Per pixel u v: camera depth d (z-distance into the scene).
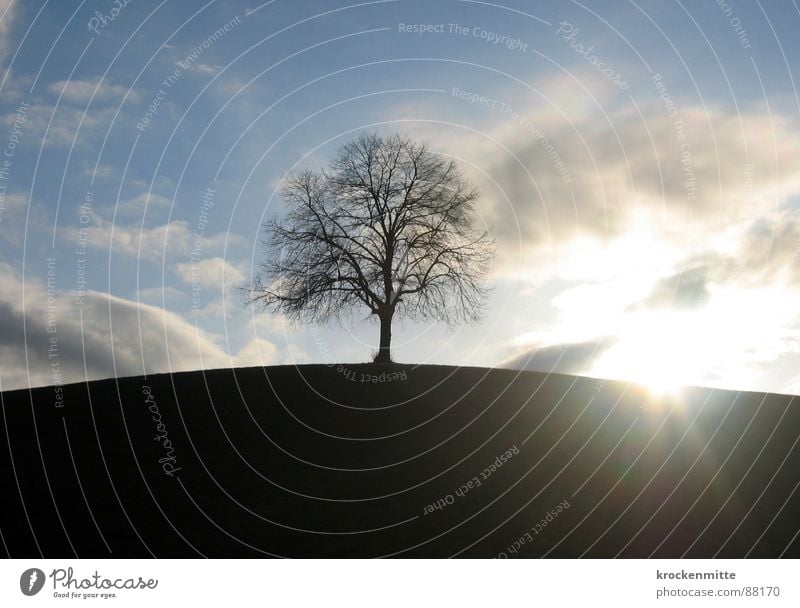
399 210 42.47
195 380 40.34
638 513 24.33
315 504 25.19
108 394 37.97
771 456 30.08
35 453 29.61
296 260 42.81
